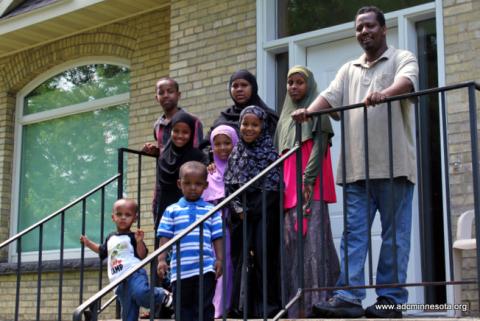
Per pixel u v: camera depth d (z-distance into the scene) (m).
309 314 4.43
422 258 5.25
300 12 6.36
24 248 8.50
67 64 8.45
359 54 5.99
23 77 8.64
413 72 4.18
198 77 6.64
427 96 5.44
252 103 5.09
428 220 5.29
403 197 4.23
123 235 4.73
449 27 5.28
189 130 5.06
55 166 8.46
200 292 3.74
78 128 8.36
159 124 5.68
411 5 5.74
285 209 4.65
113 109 8.12
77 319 3.35
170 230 4.27
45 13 7.82
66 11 7.66
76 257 8.00
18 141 8.75
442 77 5.25
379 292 4.21
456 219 5.04
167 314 5.02
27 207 8.58
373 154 4.27
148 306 4.48
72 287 7.62
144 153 5.70
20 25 8.02
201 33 6.70
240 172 4.67
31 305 7.90
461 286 4.91
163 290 4.53
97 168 8.12
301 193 4.28
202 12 6.73
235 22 6.52
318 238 4.52
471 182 5.02
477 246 3.65
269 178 4.64
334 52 6.13
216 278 4.19
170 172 5.06
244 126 4.67
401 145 4.24
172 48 6.87
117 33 7.89
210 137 5.09
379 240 5.50
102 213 5.72
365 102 4.04
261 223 4.62
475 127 3.73
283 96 6.34
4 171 8.64
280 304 4.61
